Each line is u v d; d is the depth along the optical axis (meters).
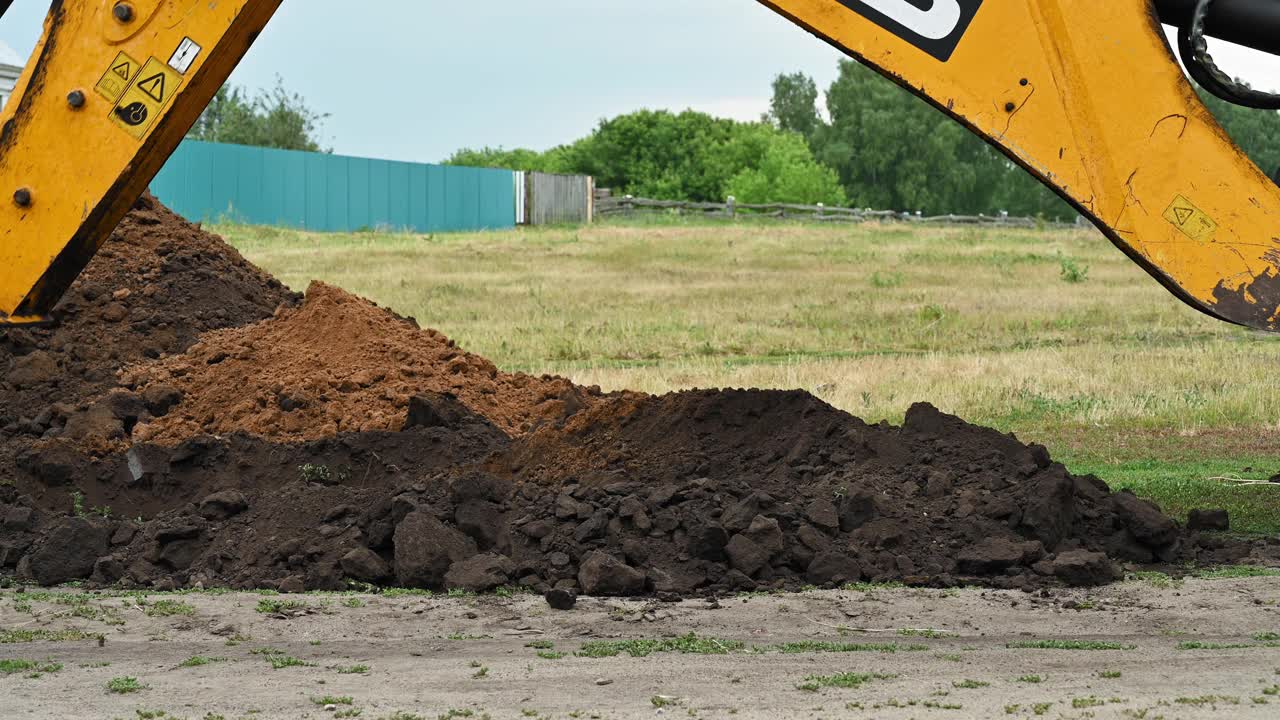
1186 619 6.69
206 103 7.19
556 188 50.22
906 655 5.92
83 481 9.14
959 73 6.22
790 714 4.80
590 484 8.50
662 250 38.03
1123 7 6.15
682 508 7.99
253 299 12.48
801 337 21.36
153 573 7.99
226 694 5.32
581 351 19.52
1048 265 35.62
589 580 7.41
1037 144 6.22
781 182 78.75
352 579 7.76
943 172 107.12
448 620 6.88
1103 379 15.81
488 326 22.19
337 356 10.89
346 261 32.72
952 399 14.50
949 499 8.27
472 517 7.98
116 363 10.88
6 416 10.16
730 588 7.52
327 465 9.16
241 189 38.34
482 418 9.98
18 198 6.92
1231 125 88.00
